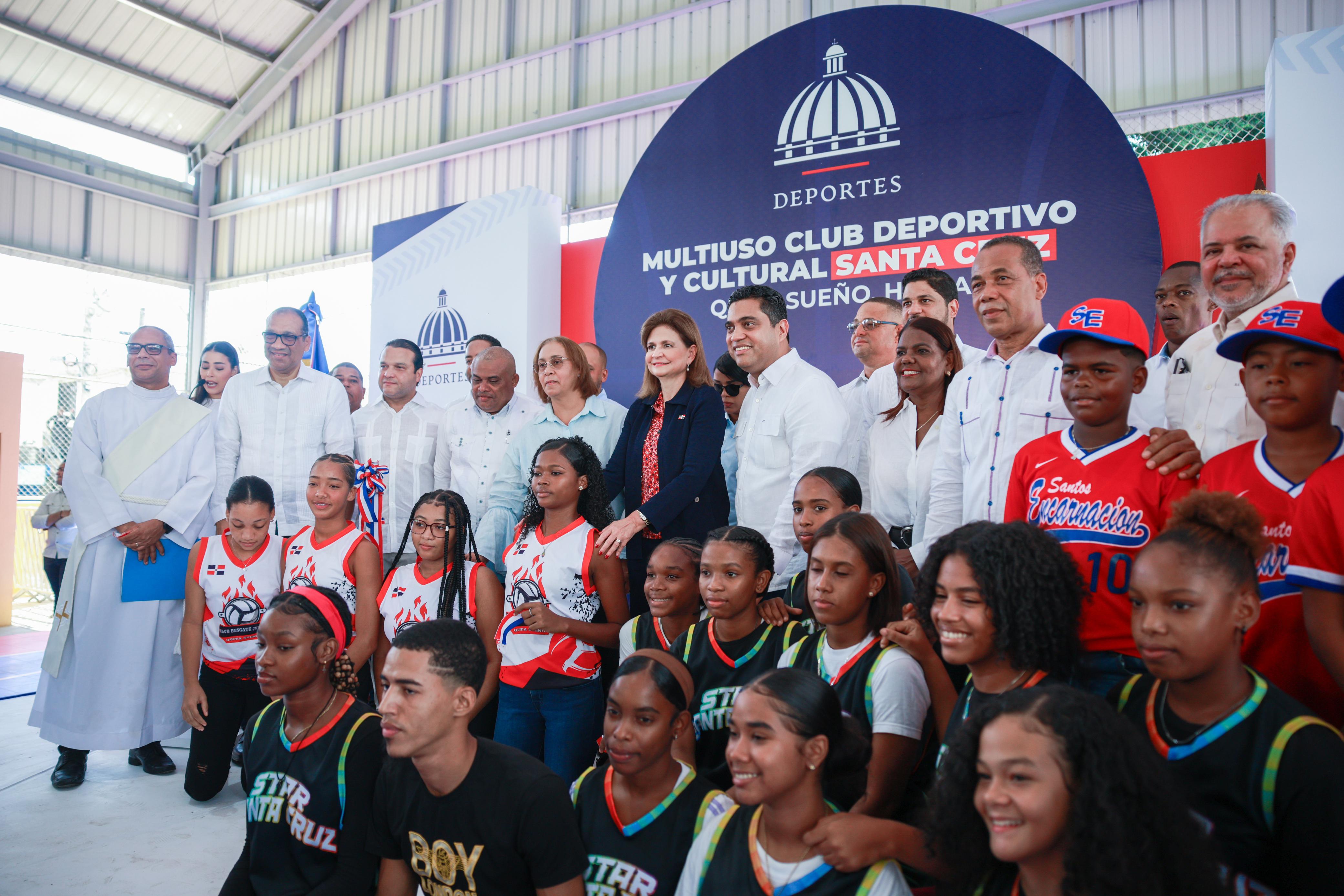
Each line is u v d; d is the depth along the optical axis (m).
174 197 11.66
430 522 2.81
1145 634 1.34
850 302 4.62
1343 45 3.44
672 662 1.71
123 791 3.52
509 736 2.64
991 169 4.27
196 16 10.12
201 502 3.84
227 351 4.45
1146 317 3.93
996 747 1.14
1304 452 1.67
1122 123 6.29
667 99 8.17
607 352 5.29
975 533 1.64
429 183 9.82
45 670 3.74
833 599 1.86
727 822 1.54
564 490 2.72
